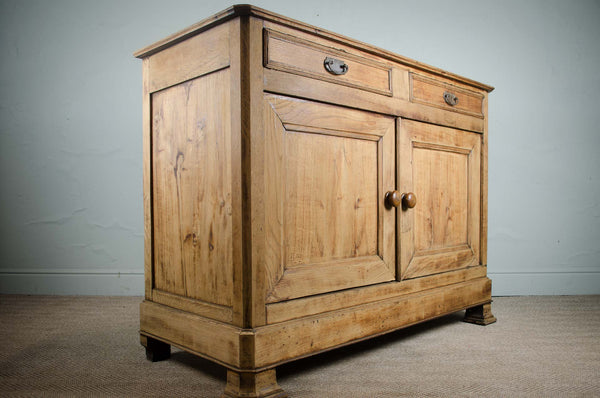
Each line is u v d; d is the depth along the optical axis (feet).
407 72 5.08
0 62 8.23
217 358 3.76
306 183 4.05
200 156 4.05
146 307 4.63
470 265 6.00
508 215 8.16
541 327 5.94
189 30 4.04
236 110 3.61
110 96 8.18
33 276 8.14
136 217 8.14
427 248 5.37
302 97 3.96
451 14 8.23
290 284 3.88
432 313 5.26
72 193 8.17
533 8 8.20
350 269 4.40
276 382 3.75
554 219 8.20
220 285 3.85
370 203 4.67
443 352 4.91
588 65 8.23
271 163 3.74
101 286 8.07
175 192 4.36
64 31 8.20
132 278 8.05
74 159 8.18
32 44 8.23
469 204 6.04
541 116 8.20
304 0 8.16
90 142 8.17
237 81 3.59
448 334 5.63
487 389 3.89
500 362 4.59
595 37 8.25
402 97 4.99
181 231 4.29
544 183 8.19
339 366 4.49
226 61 3.72
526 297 7.89
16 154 8.21
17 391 3.86
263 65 3.66
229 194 3.74
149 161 4.68
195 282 4.13
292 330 3.80
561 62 8.23
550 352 4.90
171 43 4.32
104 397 3.74
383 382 4.05
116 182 8.16
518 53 8.20
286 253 3.89
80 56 8.20
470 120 6.02
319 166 4.17
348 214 4.44
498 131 8.16
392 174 4.90
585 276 8.16
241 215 3.59
